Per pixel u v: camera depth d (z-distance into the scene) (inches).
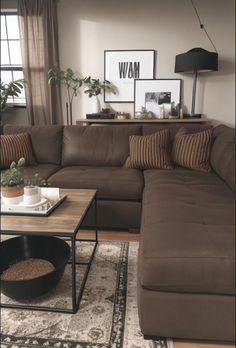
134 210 91.4
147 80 161.8
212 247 48.3
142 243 53.4
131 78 162.9
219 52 156.2
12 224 57.0
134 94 163.8
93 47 161.0
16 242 66.9
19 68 173.5
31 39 157.9
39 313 57.2
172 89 161.6
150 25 156.2
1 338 51.4
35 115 166.4
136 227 92.8
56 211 63.7
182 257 46.9
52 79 157.2
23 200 64.8
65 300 60.5
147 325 49.8
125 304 60.0
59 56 163.0
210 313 47.9
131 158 106.0
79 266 73.3
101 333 52.6
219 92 161.2
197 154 100.9
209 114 164.1
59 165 114.5
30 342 50.6
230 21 152.2
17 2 156.1
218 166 91.0
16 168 66.7
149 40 157.9
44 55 158.6
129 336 52.1
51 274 56.4
